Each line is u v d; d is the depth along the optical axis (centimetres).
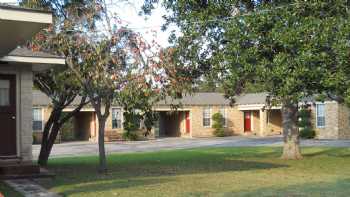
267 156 2436
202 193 1155
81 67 1512
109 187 1255
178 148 3331
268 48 1546
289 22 1502
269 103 2011
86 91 1584
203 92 5034
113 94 1522
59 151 3191
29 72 1528
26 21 944
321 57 1427
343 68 1435
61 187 1253
